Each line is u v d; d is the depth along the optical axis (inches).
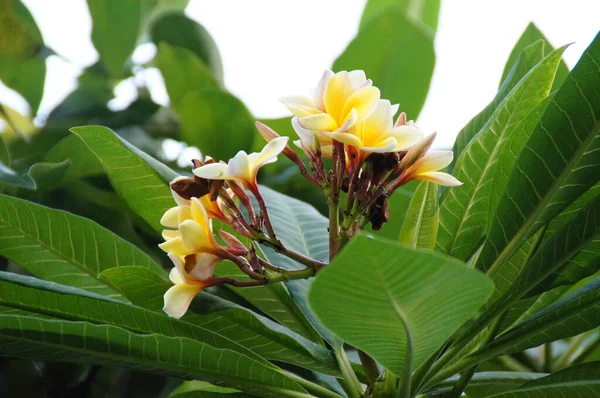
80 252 48.0
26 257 47.9
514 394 45.1
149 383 55.2
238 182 43.4
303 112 42.4
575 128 43.3
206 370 44.9
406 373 41.9
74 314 45.4
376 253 36.5
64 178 56.6
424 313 38.8
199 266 42.4
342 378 45.8
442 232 47.8
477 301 38.3
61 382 53.7
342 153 42.5
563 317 44.2
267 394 45.3
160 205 48.3
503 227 44.4
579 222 43.5
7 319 43.4
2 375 54.6
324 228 51.6
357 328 39.4
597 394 44.0
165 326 45.6
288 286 47.9
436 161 43.4
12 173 51.9
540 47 49.6
